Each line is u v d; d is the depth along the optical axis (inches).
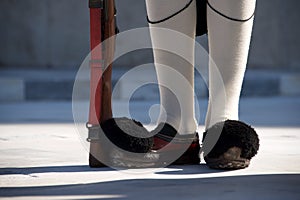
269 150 302.5
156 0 247.8
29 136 370.6
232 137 241.9
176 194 203.9
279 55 949.2
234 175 235.0
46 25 898.7
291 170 245.6
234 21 242.2
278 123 458.3
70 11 902.4
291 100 703.1
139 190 210.1
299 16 952.3
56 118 499.8
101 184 220.7
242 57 247.1
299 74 844.0
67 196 202.2
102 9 241.4
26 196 202.8
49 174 240.7
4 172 246.1
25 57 896.9
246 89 778.2
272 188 212.5
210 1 243.6
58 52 902.4
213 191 208.1
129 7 907.4
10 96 713.0
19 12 892.6
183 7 246.4
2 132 396.8
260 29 940.0
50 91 727.1
